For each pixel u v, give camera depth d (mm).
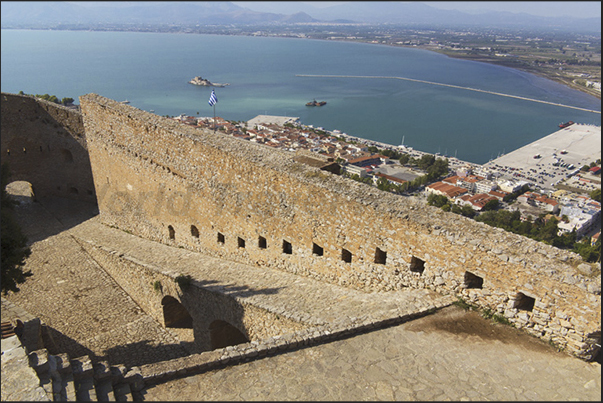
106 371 11250
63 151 40562
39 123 39812
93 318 23859
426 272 15617
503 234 14430
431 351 12602
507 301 13703
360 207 17094
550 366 12047
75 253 30562
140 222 30797
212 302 20094
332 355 12430
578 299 12172
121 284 26922
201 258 25469
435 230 15078
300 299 17734
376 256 17172
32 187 41562
